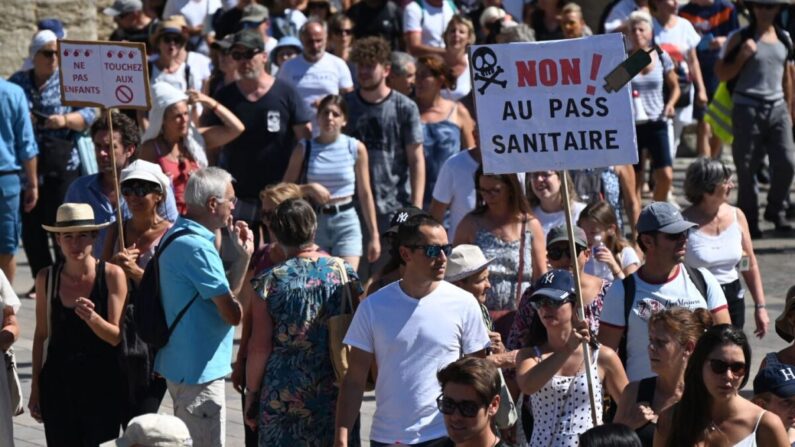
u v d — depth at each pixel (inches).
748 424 537.3
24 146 1099.3
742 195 1334.9
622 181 1010.1
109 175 861.2
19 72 1162.6
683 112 1386.6
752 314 1087.0
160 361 697.0
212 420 693.9
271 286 671.8
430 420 609.0
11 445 705.0
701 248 804.6
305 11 1507.1
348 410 617.3
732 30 1596.9
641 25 1256.2
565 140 622.8
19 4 1467.8
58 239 722.2
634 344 655.8
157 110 912.9
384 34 1444.4
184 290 684.7
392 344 609.3
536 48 620.7
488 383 525.7
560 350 608.7
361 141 1042.7
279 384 668.7
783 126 1327.5
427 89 1091.3
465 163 916.0
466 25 1243.2
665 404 588.4
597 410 619.8
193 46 1421.0
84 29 1502.2
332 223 999.6
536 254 777.6
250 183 1050.1
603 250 767.7
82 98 820.6
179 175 919.0
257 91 1050.1
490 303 770.8
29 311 1121.4
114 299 709.9
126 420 724.7
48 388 716.0
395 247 667.4
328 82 1225.4
